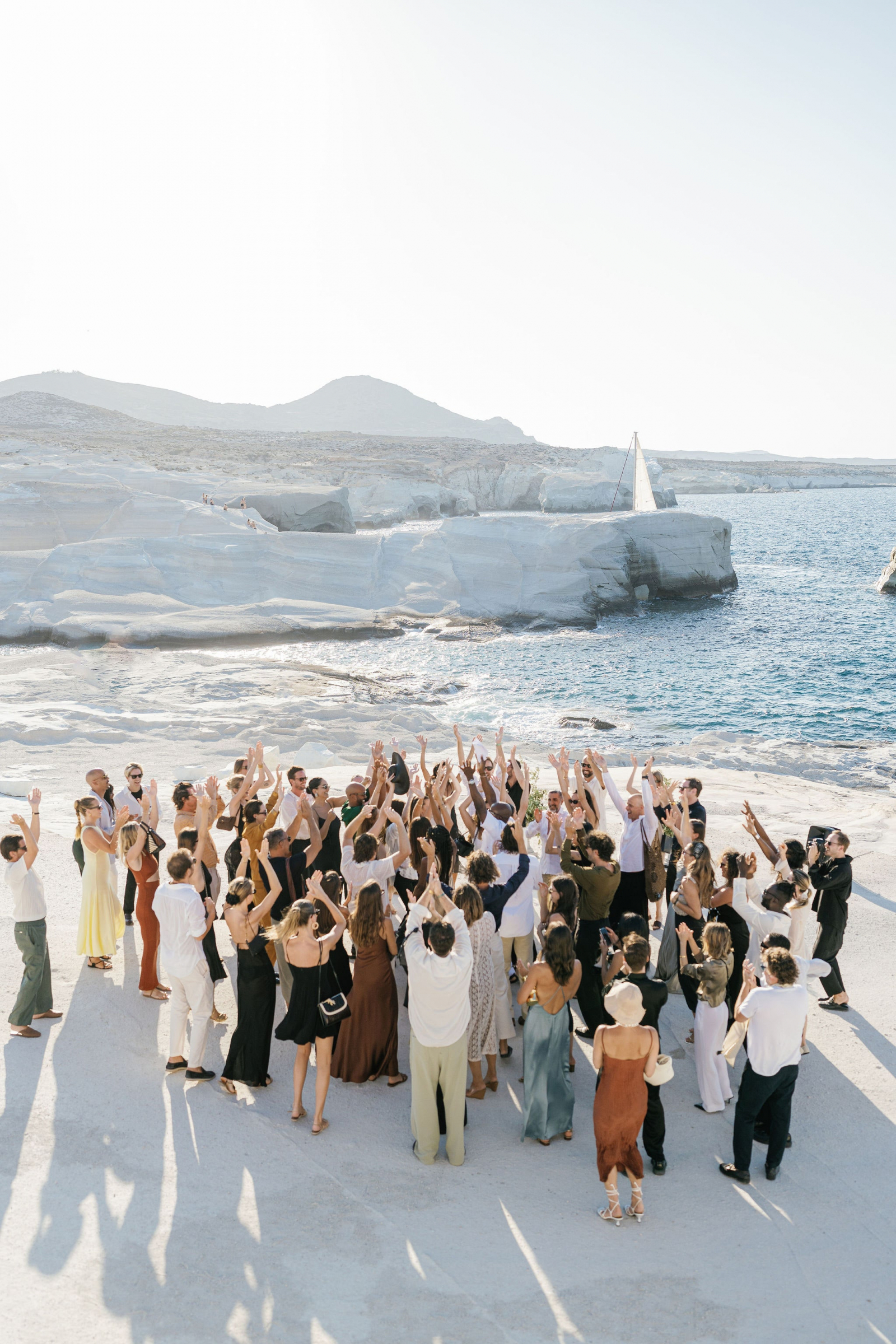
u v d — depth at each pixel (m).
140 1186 5.04
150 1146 5.41
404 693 26.88
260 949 5.98
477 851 6.55
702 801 14.22
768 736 23.03
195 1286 4.32
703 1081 6.22
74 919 8.73
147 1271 4.40
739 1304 4.41
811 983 8.20
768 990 5.34
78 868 10.02
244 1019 6.02
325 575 40.62
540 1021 5.66
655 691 27.92
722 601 45.28
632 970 5.38
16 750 16.72
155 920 7.07
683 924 6.46
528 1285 4.46
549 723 23.66
